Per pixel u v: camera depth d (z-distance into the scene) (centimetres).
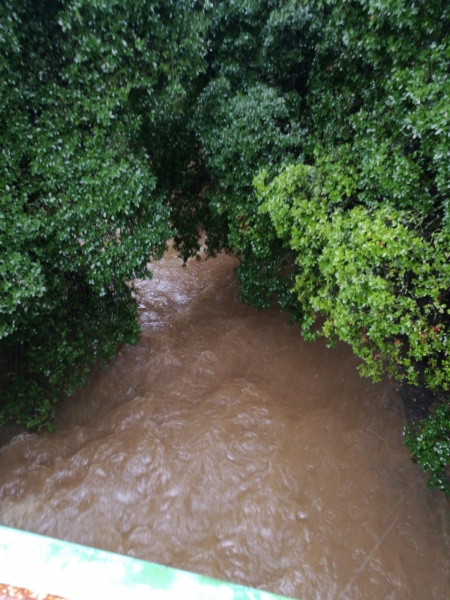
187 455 741
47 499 675
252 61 689
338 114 613
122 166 593
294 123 664
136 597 143
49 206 573
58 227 576
